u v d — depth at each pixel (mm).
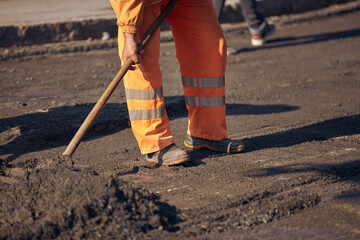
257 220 2863
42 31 9773
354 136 4539
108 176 2867
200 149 4285
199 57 3986
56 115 5238
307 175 3518
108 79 7273
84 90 6574
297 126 4957
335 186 3369
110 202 2680
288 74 7508
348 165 3732
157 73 3734
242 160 3953
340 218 2906
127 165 3910
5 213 2881
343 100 5934
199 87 4078
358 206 3055
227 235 2703
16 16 11188
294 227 2801
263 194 3188
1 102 5883
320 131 4746
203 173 3668
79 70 7973
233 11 12234
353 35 10891
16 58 9000
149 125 3797
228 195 3195
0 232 2641
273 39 10820
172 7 3695
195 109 4168
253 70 7879
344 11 14367
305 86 6738
